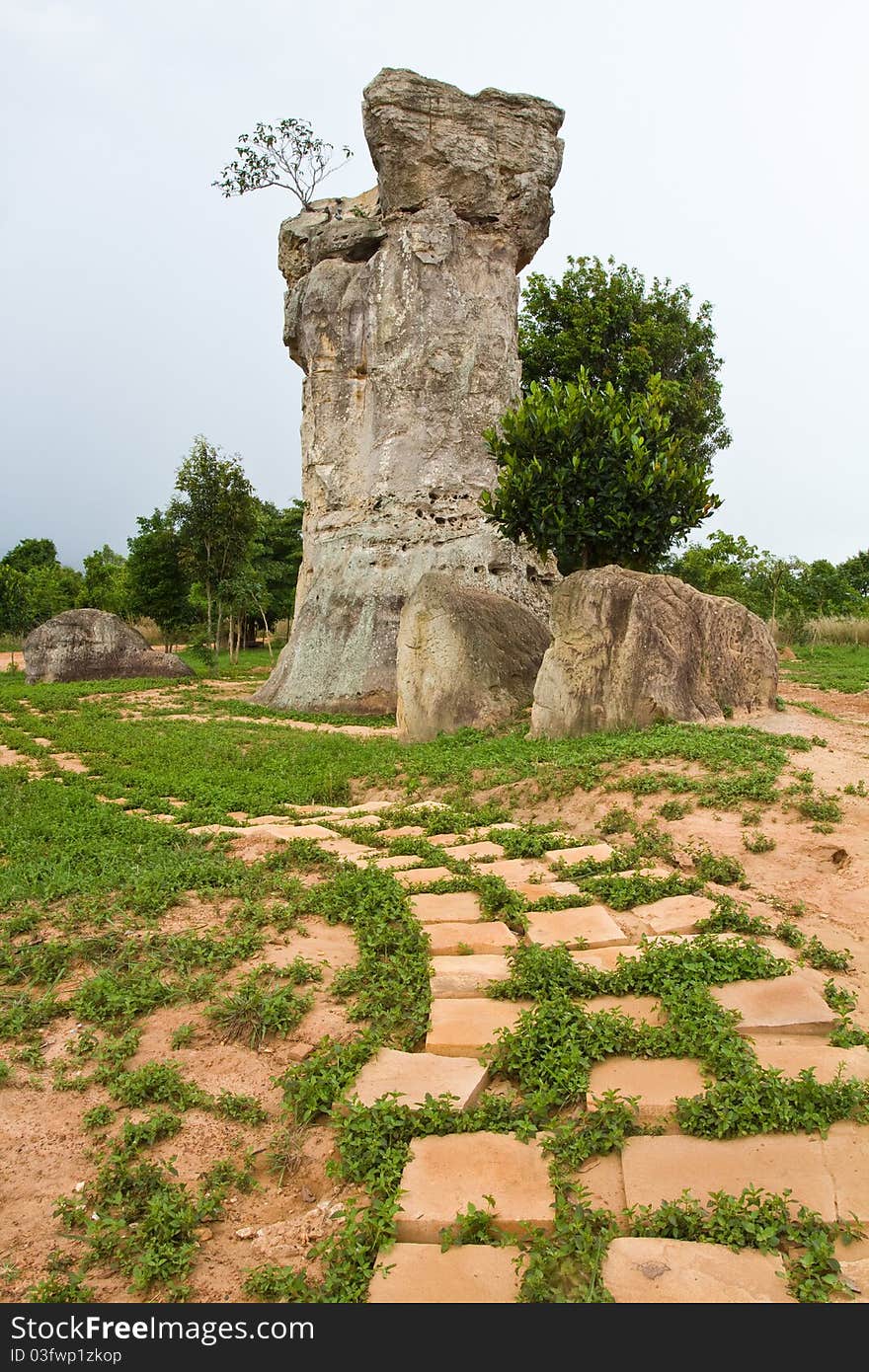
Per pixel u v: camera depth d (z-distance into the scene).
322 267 20.59
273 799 10.08
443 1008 4.55
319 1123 3.79
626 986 4.62
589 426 12.96
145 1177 3.41
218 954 5.21
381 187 19.56
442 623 12.87
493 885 6.02
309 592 19.94
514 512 13.34
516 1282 2.89
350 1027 4.50
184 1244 3.11
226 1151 3.65
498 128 19.55
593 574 10.90
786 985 4.61
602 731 10.64
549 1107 3.76
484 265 19.77
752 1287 2.83
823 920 5.71
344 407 20.17
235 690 22.09
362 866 6.89
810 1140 3.47
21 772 11.31
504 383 19.62
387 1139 3.54
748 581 31.55
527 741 10.99
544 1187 3.29
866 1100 3.63
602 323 26.88
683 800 7.84
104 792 10.39
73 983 5.05
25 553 57.03
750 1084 3.69
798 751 9.39
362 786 10.46
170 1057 4.29
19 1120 3.83
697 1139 3.52
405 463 19.00
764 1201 3.12
